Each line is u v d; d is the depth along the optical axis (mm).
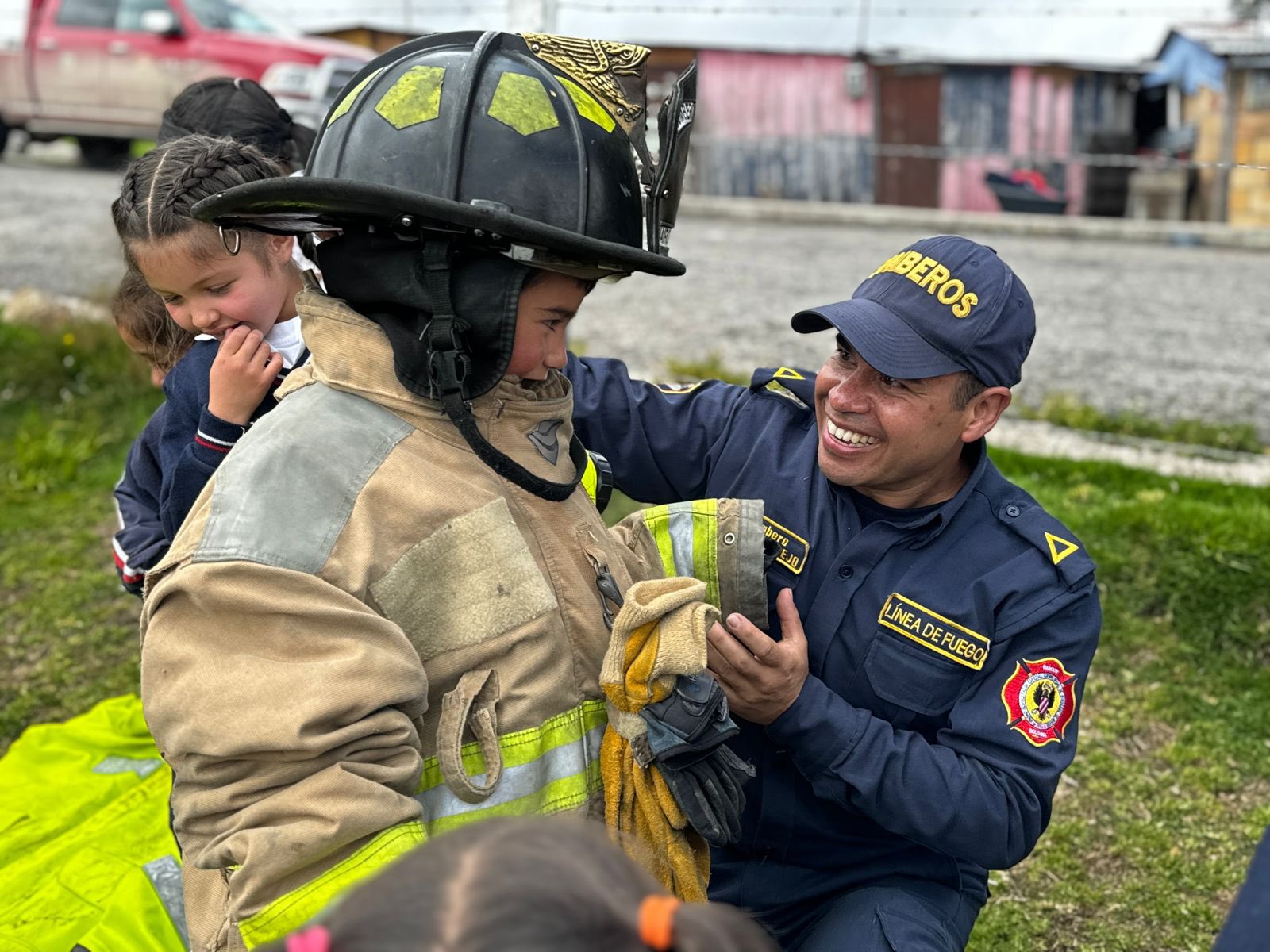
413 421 1490
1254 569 3764
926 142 15297
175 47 11102
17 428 5430
